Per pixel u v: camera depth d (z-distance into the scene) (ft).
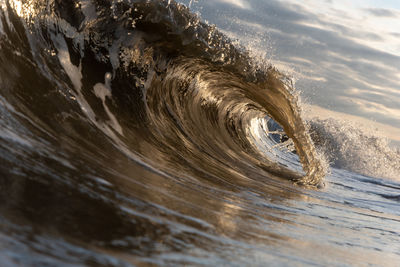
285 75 42.50
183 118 39.93
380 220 33.06
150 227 13.15
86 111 25.25
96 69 30.25
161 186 20.02
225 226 16.89
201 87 44.19
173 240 12.71
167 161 27.27
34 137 17.58
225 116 50.49
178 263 10.87
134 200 15.61
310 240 19.52
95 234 10.84
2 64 21.89
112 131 25.79
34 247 8.64
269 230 19.06
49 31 27.66
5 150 14.52
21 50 24.25
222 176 31.35
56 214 11.10
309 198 34.96
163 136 33.01
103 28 31.96
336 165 81.71
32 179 13.08
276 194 32.01
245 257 13.41
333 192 42.73
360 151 87.97
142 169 22.13
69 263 8.49
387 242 24.95
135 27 33.91
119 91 31.17
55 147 17.75
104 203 13.69
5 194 11.10
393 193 54.34
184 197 19.72
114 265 9.23
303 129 43.14
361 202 40.81
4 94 19.85
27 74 23.20
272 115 47.93
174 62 38.45
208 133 44.04
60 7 29.01
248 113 56.65
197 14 37.81
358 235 24.77
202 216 17.26
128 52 33.83
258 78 42.91
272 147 61.46
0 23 23.84
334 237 22.08
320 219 26.81
